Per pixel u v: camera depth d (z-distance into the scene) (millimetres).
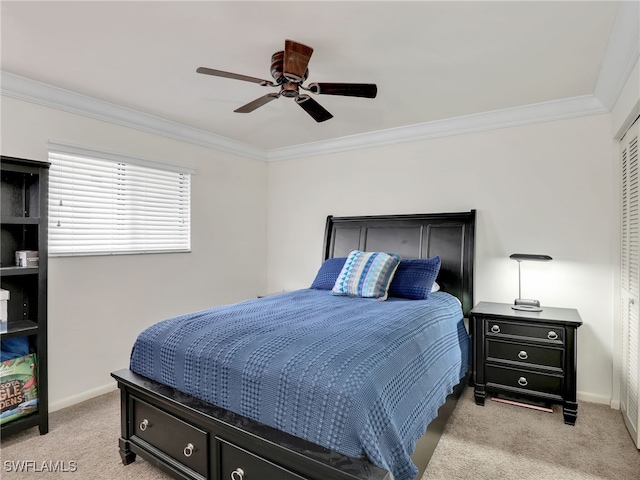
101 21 1866
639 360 2107
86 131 2912
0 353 2252
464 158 3369
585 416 2576
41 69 2400
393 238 3621
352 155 4000
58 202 2797
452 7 1755
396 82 2580
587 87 2660
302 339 1750
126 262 3191
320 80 2551
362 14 1808
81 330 2883
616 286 2736
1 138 2467
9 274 2215
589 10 1773
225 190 4105
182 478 1735
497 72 2432
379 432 1350
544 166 3029
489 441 2248
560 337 2521
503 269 3184
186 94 2822
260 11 1782
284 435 1431
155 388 1869
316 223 4266
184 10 1774
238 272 4266
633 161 2328
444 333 2318
